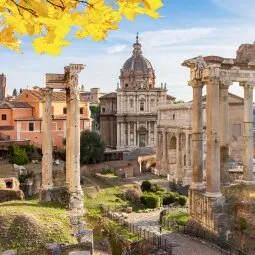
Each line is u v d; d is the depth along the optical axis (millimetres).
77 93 44938
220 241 36062
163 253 34906
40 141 87000
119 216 48281
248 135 42750
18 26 3990
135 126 120438
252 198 39031
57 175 63094
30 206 39688
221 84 42219
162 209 56125
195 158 42156
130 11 4039
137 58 133750
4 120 85938
